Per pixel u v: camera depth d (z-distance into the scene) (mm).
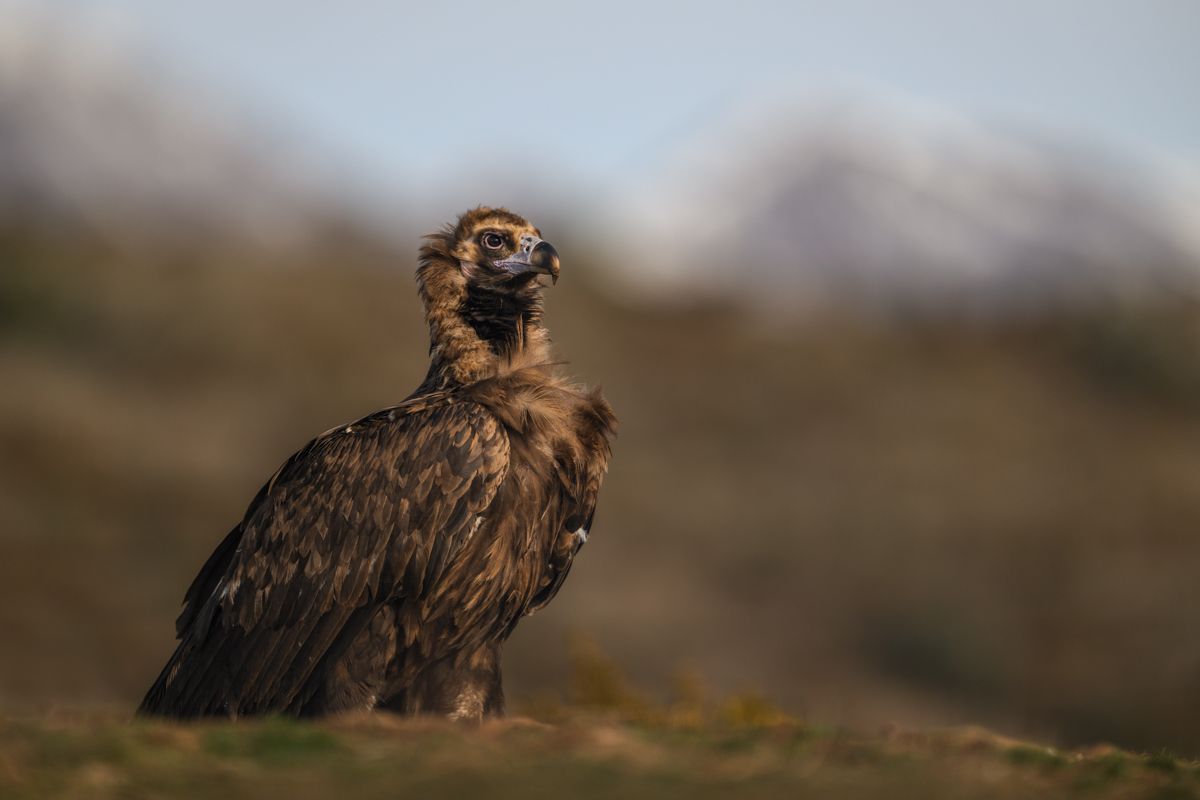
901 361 102562
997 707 57906
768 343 104250
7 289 89125
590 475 16922
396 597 16156
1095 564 69875
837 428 88062
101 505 65062
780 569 68625
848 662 60156
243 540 17016
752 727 15031
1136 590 66062
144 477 68938
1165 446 88625
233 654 16656
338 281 105312
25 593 55344
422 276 18422
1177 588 64938
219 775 10938
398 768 11148
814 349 103500
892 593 65375
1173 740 54031
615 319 109000
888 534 72188
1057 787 11586
